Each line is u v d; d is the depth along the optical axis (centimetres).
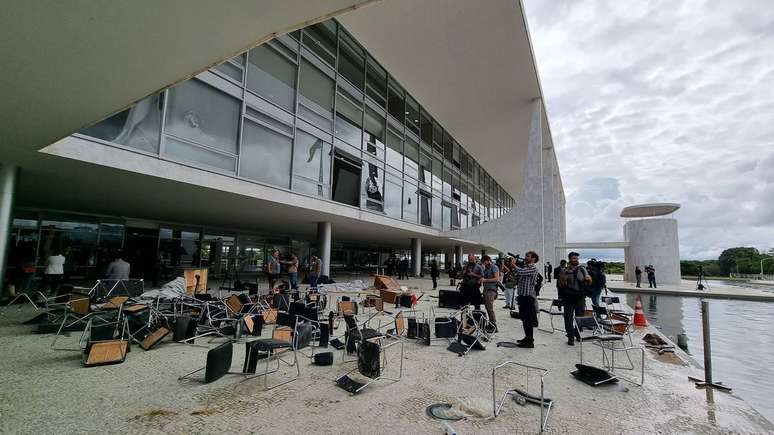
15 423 284
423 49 1529
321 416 317
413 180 2017
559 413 343
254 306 700
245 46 322
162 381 390
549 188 2480
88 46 311
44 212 1234
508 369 477
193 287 842
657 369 505
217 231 1770
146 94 403
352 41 1520
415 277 2339
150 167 741
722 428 319
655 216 3231
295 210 1220
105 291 659
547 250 2431
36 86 381
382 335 492
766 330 1015
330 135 1351
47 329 577
